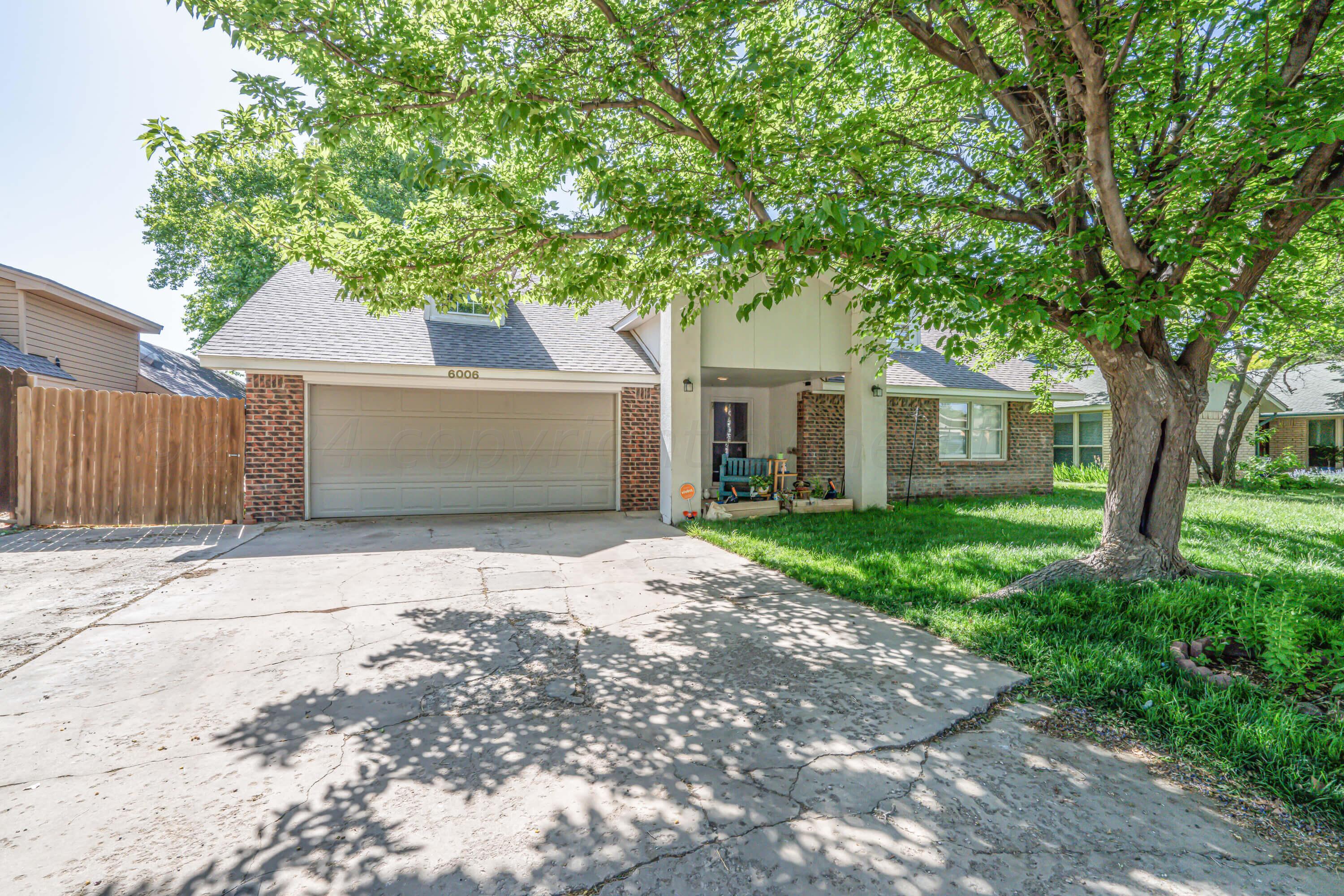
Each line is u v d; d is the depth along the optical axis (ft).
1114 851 6.80
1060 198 17.51
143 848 6.72
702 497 34.27
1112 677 11.10
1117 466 18.01
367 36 15.87
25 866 6.38
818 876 6.39
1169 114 15.70
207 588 18.24
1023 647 12.82
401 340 33.96
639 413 37.42
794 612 16.29
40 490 27.91
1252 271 16.69
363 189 53.83
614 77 16.78
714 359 32.76
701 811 7.54
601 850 6.79
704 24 16.39
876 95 22.36
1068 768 8.59
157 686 11.22
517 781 8.22
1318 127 11.97
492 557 23.21
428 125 16.26
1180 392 17.31
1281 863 6.63
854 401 36.09
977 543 24.89
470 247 18.83
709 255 21.11
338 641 13.79
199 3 13.91
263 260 59.98
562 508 36.65
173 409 29.73
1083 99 14.98
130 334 47.80
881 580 18.84
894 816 7.44
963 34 17.25
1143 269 15.01
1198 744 9.11
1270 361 52.75
